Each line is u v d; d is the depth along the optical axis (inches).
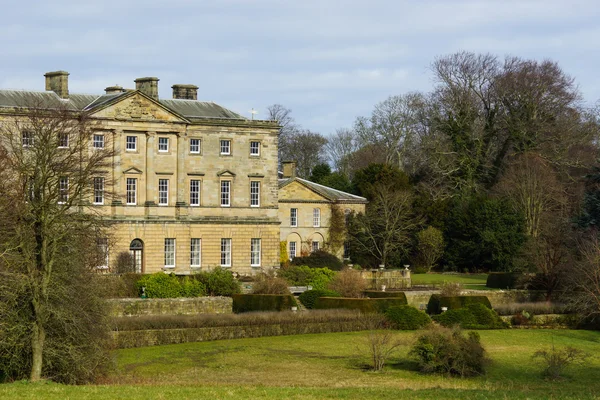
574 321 2972.4
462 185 4638.3
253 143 3929.6
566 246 3398.1
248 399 1491.1
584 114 4781.0
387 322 2815.0
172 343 2485.2
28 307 1807.3
